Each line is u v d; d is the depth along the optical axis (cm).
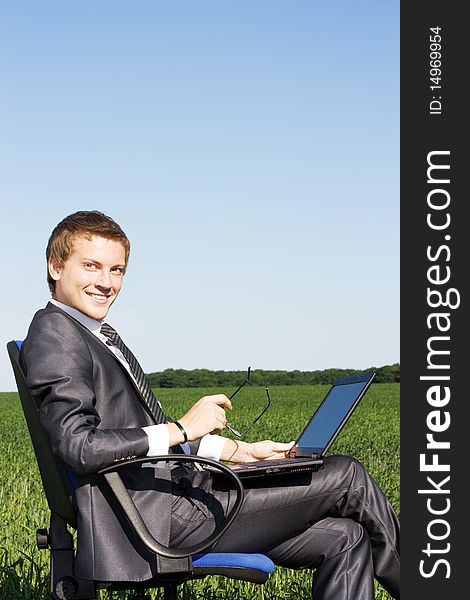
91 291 369
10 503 917
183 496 368
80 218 372
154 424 367
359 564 368
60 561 357
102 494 347
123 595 531
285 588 561
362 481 379
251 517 369
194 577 363
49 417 342
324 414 411
